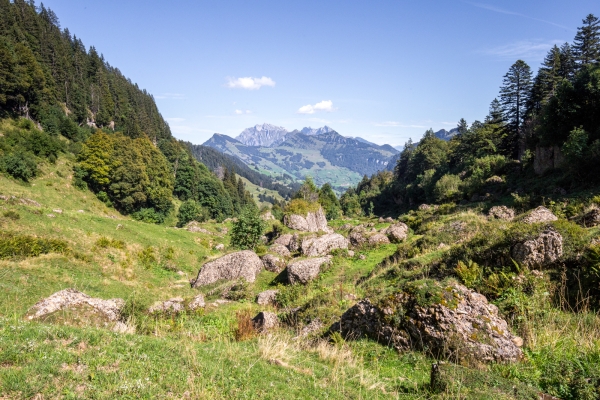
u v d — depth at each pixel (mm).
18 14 117438
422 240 21219
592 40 58438
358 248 29578
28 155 66562
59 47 127438
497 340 7832
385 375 7883
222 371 6375
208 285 28609
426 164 114062
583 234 10320
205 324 14102
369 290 16016
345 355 9016
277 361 7812
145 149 91125
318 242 29203
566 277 9672
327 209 89000
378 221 50188
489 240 12273
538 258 10320
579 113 41656
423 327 8648
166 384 5477
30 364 5250
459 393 5910
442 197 64438
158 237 45094
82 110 118000
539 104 66062
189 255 42719
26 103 88062
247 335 11617
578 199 25594
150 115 164000
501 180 52156
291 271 24688
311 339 11250
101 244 33938
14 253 24281
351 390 6770
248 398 5570
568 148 35938
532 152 52125
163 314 14203
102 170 74875
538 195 35875
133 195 78812
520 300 9195
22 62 89750
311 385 6711
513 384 6027
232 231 39438
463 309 8531
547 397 5684
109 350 6344
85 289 21641
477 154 76312
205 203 111438
